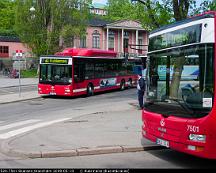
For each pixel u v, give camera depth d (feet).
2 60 228.84
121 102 81.15
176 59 29.96
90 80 98.12
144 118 33.65
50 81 91.86
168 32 31.68
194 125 26.99
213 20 26.89
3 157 33.06
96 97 95.30
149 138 32.53
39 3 189.88
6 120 56.70
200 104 26.81
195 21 28.22
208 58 26.81
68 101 86.07
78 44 246.88
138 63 125.90
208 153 26.43
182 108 28.27
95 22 257.34
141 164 30.66
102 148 34.55
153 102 32.14
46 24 191.52
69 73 90.27
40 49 188.75
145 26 66.54
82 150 33.83
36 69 213.87
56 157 33.04
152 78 32.89
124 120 52.21
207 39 26.94
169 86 30.25
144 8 66.08
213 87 26.50
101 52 103.91
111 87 109.70
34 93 104.17
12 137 42.32
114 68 111.65
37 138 39.47
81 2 195.11
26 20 190.29
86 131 43.47
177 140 28.43
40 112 66.64
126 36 264.93
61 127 46.37
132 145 35.91
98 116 56.80
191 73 27.94
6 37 239.09
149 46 34.58
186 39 29.04
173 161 31.71
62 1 188.65
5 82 153.89
